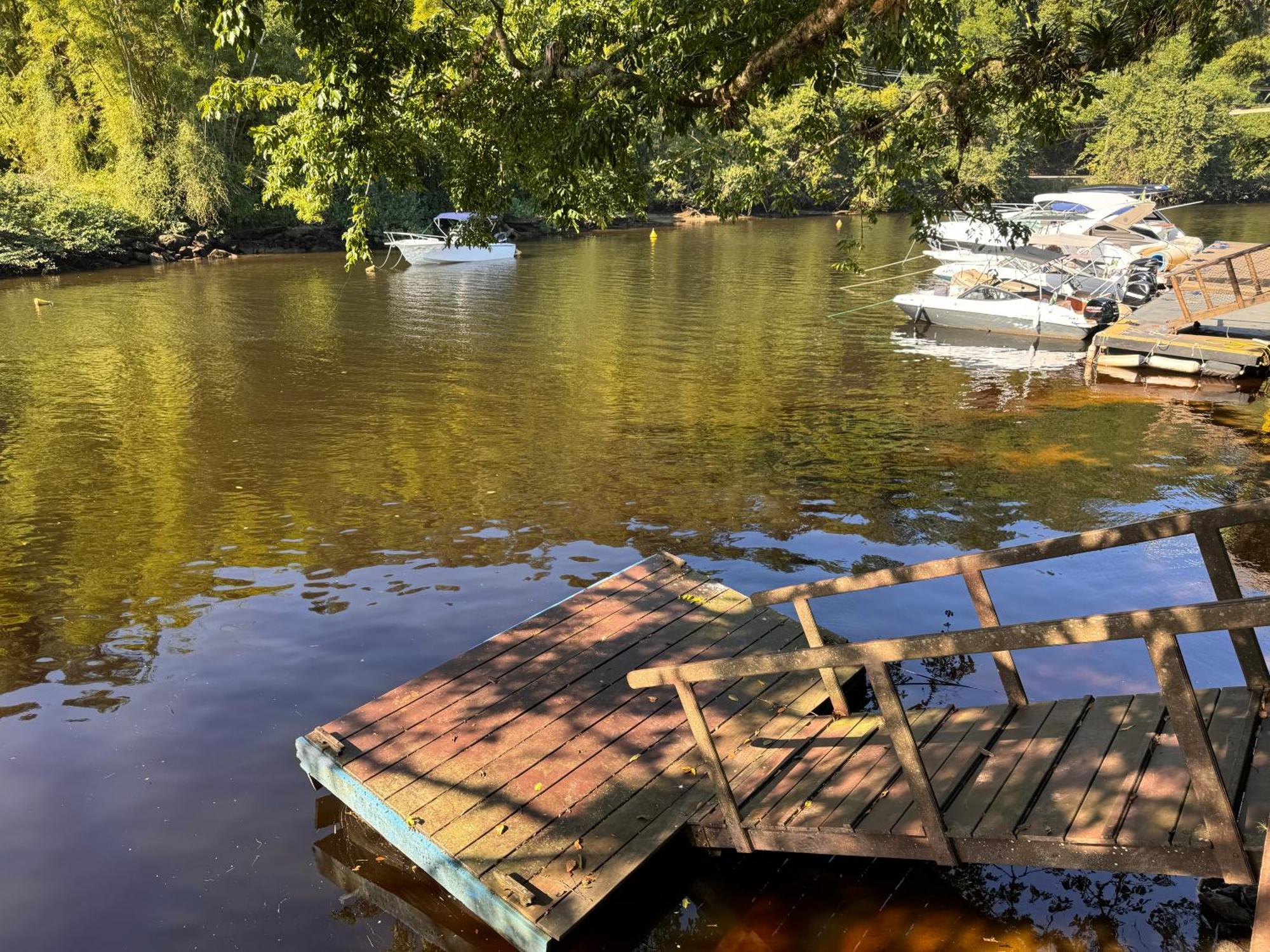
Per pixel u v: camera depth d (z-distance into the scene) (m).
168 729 6.24
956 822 4.13
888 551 9.20
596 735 5.61
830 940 4.38
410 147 9.26
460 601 8.15
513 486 11.51
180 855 5.03
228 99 10.25
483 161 9.66
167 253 40.28
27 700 6.63
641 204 10.19
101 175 41.88
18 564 9.20
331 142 9.02
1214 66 62.66
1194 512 4.19
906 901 4.61
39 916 4.59
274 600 8.23
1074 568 8.55
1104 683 6.43
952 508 10.48
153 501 11.09
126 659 7.20
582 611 7.09
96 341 22.11
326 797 5.54
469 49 9.17
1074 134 59.44
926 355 20.28
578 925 4.49
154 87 40.72
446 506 10.78
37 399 16.45
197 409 15.71
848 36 8.48
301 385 17.48
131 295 30.05
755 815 4.71
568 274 35.06
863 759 5.09
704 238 48.66
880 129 9.27
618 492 11.21
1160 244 31.34
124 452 13.20
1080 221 31.41
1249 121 60.31
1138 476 11.62
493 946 4.45
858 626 7.42
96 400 16.34
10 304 28.16
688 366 19.20
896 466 12.18
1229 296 21.77
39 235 36.16
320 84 7.75
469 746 5.47
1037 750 4.58
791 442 13.42
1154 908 4.47
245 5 6.23
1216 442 13.19
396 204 46.69
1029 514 10.25
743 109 8.17
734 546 9.40
